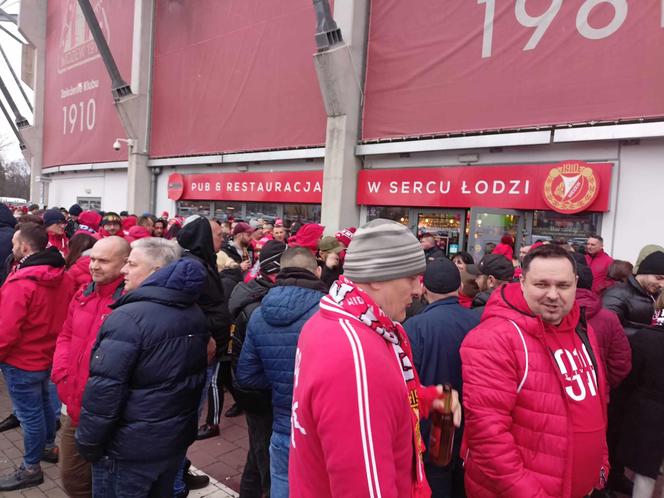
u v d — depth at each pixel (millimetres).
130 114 14812
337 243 4938
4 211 4598
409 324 2371
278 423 2295
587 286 2736
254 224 8594
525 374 1788
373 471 1021
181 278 2152
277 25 11422
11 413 3990
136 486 2111
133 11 15602
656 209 6695
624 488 3215
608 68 6910
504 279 3223
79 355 2438
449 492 2289
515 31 7812
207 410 4160
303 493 1161
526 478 1706
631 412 2719
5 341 2838
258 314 2416
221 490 3125
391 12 9383
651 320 3119
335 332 1135
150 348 2029
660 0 6461
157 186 15336
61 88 19906
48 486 3066
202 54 13391
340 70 9383
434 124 8820
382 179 9570
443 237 8953
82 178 18922
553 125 7422
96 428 1955
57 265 3078
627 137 6680
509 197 7930
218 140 12984
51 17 20859
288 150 11266
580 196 7129
